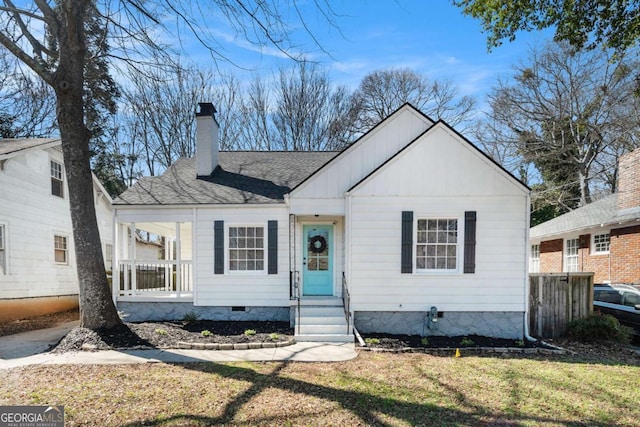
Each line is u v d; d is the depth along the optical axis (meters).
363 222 9.67
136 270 12.20
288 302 10.56
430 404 5.01
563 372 6.55
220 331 9.39
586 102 26.16
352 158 10.28
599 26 8.62
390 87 29.98
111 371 6.30
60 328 10.58
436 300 9.55
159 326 9.62
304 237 11.19
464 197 9.55
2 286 11.39
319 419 4.48
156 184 11.98
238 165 13.46
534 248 21.94
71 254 15.01
